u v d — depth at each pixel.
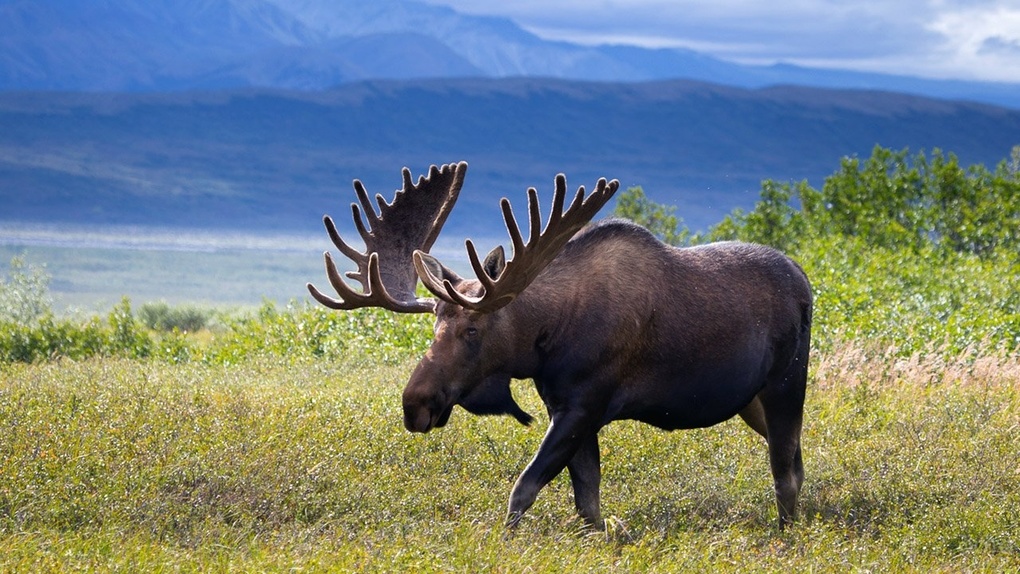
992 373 53.53
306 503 29.06
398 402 42.00
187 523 27.14
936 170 133.88
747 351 31.36
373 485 30.91
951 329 65.62
